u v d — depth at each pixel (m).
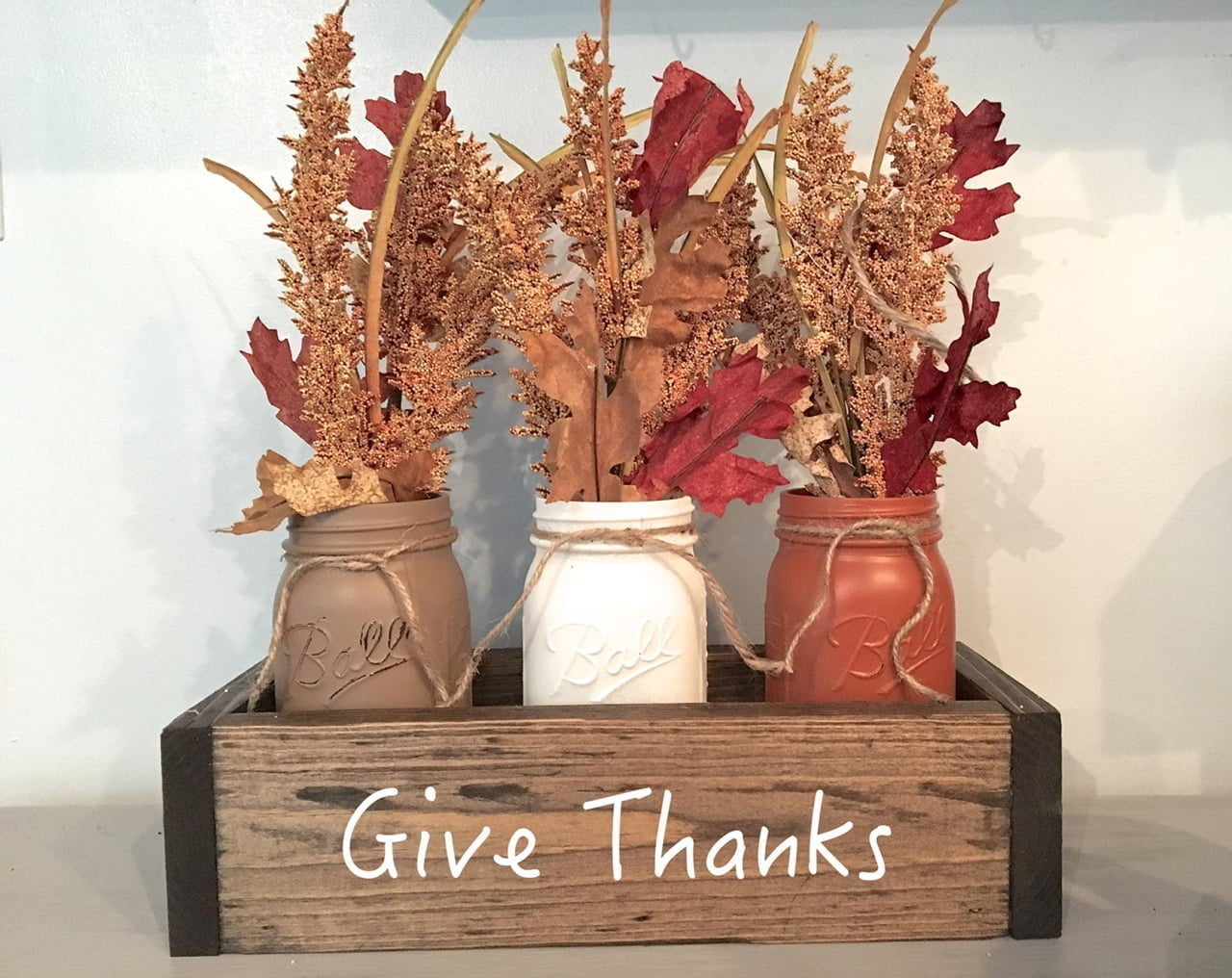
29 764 0.64
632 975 0.44
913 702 0.48
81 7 0.61
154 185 0.62
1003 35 0.62
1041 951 0.46
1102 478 0.63
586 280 0.61
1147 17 0.61
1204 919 0.49
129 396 0.63
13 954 0.47
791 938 0.46
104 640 0.64
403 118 0.52
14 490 0.63
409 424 0.50
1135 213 0.62
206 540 0.63
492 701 0.60
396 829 0.46
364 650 0.48
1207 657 0.64
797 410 0.52
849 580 0.50
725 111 0.50
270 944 0.46
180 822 0.46
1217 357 0.63
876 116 0.62
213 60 0.62
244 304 0.62
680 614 0.49
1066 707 0.64
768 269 0.62
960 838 0.46
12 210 0.62
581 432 0.49
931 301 0.51
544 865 0.46
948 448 0.63
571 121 0.49
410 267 0.51
